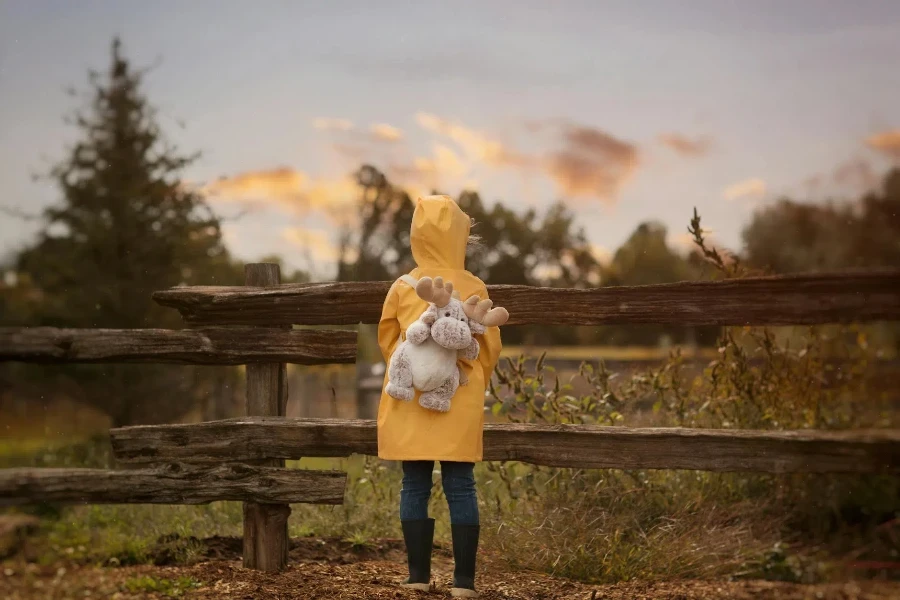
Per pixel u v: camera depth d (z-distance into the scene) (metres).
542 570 4.10
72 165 10.20
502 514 4.60
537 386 4.86
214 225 10.59
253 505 3.98
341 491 3.91
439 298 3.51
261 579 3.79
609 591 3.71
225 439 3.98
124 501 3.72
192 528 4.68
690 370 5.49
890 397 5.27
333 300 4.09
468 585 3.63
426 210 3.80
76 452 7.25
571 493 4.57
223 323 4.13
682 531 4.30
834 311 3.72
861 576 3.84
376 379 10.73
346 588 3.71
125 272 10.01
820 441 3.66
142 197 10.28
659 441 3.81
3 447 7.66
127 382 9.41
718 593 3.59
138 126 10.48
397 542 4.72
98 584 3.51
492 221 30.02
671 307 3.90
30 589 3.37
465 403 3.62
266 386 4.13
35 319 9.70
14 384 9.06
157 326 9.97
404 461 3.77
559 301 3.98
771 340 5.22
